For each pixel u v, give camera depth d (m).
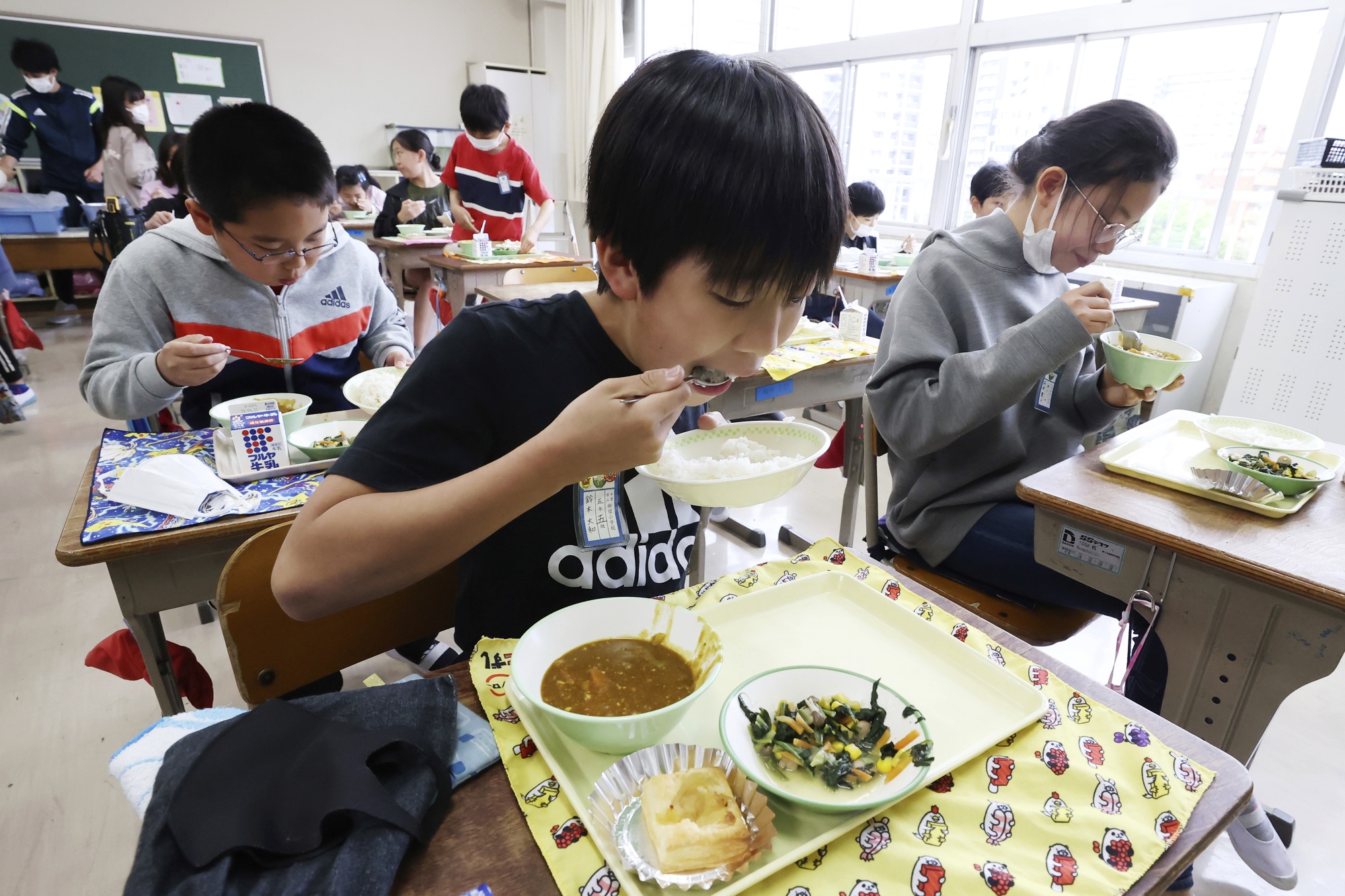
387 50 7.00
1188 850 0.54
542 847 0.53
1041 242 1.39
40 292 5.59
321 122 6.89
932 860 0.52
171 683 1.18
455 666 0.74
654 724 0.57
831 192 0.59
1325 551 1.00
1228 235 3.60
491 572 0.90
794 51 5.61
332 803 0.49
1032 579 1.38
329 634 1.00
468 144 4.23
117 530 1.05
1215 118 3.55
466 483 0.61
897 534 1.59
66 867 1.34
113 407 1.45
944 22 4.61
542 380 0.79
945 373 1.32
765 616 0.82
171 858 0.47
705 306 0.62
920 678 0.72
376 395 1.50
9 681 1.84
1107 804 0.58
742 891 0.50
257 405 1.24
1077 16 3.90
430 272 4.50
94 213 5.64
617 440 0.58
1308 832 1.49
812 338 2.44
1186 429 1.47
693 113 0.55
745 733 0.62
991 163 2.98
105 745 1.65
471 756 0.60
